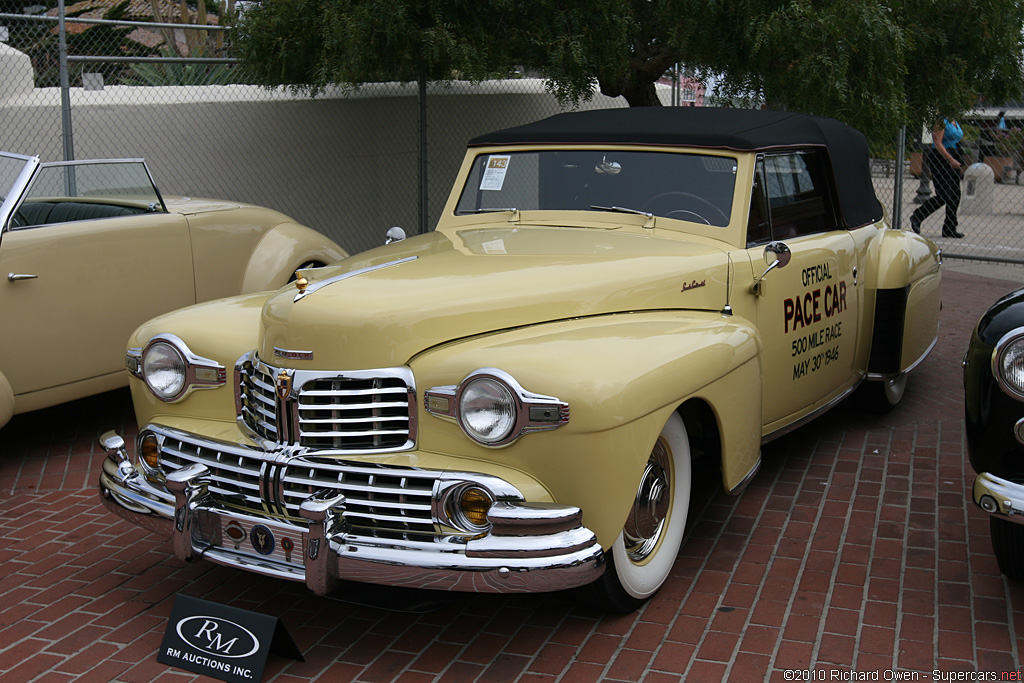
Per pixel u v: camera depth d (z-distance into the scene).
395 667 3.18
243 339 3.58
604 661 3.18
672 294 3.79
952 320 8.54
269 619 3.16
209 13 14.30
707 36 8.14
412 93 10.43
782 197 4.56
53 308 5.22
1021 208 15.00
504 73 8.63
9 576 3.90
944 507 4.43
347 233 10.05
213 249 6.10
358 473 3.12
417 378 3.11
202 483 3.34
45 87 8.40
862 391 5.73
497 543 2.88
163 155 8.55
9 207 5.08
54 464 5.23
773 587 3.68
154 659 3.26
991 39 8.98
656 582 3.55
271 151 9.30
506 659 3.21
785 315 4.45
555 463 2.97
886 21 7.83
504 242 4.12
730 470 3.67
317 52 8.57
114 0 11.09
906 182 16.03
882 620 3.41
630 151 4.49
